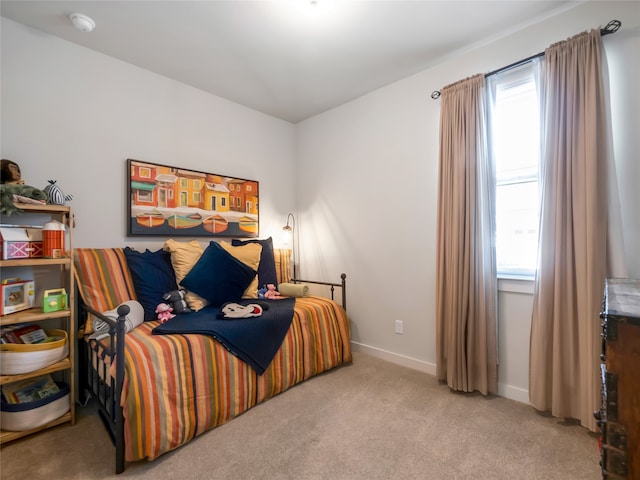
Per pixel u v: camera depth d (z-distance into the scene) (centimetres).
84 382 199
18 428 155
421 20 188
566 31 180
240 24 189
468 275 206
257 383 193
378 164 276
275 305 238
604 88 161
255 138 317
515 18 187
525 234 204
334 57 226
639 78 158
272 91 278
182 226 256
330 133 317
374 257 280
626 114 161
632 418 68
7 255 155
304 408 191
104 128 218
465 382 207
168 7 173
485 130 206
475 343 206
